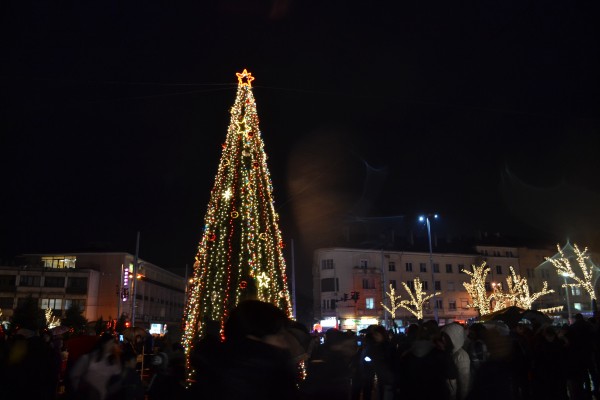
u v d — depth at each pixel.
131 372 8.08
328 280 69.19
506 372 7.19
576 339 12.23
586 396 13.05
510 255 76.81
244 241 15.61
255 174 16.59
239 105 17.36
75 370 7.59
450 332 8.02
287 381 3.32
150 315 77.06
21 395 9.16
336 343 7.68
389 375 10.18
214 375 3.30
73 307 57.03
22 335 9.61
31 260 71.94
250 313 3.50
